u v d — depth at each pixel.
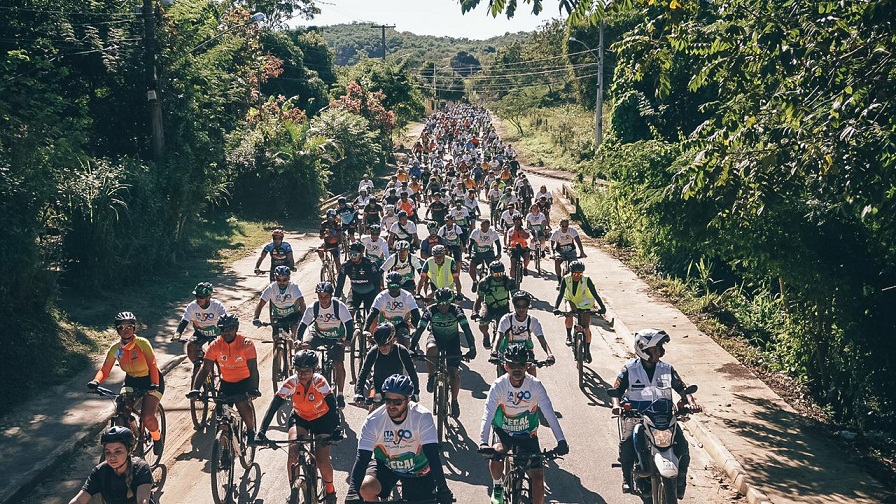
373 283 13.32
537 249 21.17
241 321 16.00
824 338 11.32
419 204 34.28
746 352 13.70
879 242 10.22
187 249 22.44
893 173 7.36
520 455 6.78
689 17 10.09
